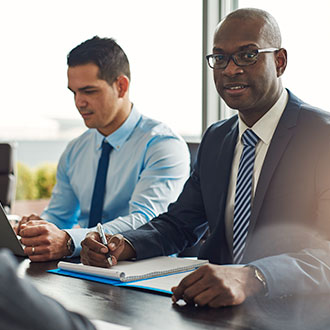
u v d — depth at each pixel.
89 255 1.59
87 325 0.76
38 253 1.75
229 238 1.84
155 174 2.42
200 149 2.03
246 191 1.78
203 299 1.18
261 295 1.24
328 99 3.00
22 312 0.68
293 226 1.67
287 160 1.71
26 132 13.01
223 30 1.75
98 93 2.41
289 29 3.11
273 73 1.76
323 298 1.25
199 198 2.00
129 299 1.26
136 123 2.56
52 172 9.90
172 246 1.87
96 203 2.53
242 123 1.84
